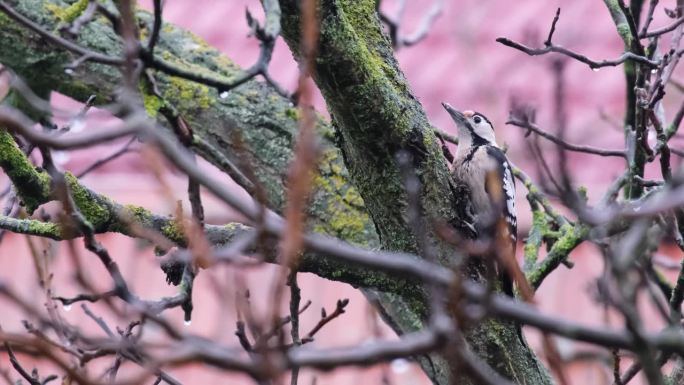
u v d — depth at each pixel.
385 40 9.27
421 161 8.80
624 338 4.92
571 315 14.09
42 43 11.28
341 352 4.94
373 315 10.84
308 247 5.32
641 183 9.88
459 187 9.10
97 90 11.32
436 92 17.31
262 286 12.90
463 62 17.72
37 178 8.38
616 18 10.68
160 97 8.20
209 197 14.54
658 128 9.59
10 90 11.75
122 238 15.06
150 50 6.88
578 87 16.95
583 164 15.49
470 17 18.48
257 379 5.00
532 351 9.54
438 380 9.76
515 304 5.12
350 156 8.98
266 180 11.11
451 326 4.98
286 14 7.88
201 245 5.54
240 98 11.38
